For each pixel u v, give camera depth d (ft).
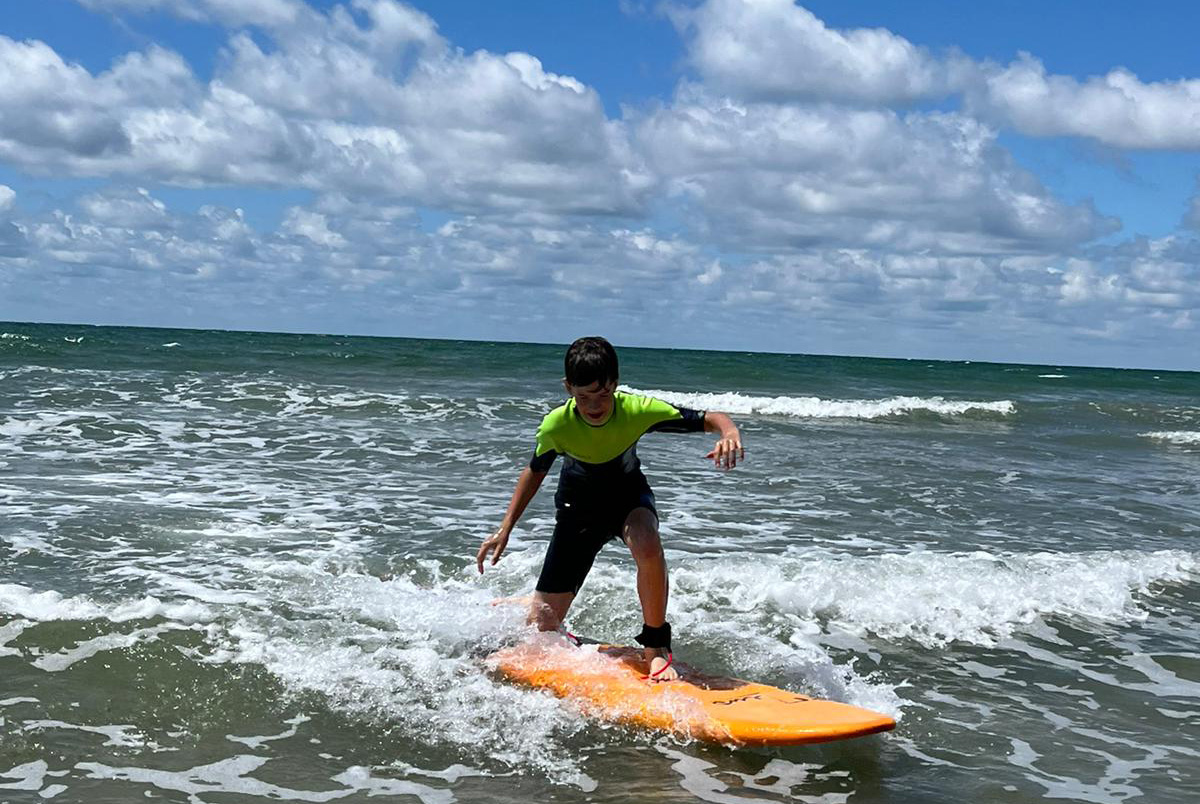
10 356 74.90
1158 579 23.35
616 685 14.82
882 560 22.89
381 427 45.09
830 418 67.56
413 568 21.12
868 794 12.25
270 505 26.86
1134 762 13.52
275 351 98.73
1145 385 126.31
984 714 15.02
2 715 13.00
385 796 11.63
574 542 16.33
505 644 16.22
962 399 90.27
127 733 12.84
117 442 36.47
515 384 74.74
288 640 16.14
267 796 11.49
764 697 14.38
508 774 12.34
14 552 20.54
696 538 25.18
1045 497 35.42
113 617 16.46
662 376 99.14
